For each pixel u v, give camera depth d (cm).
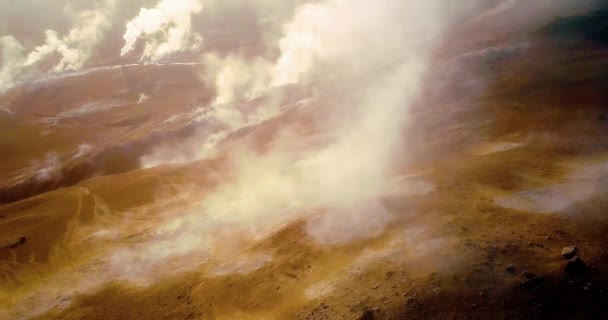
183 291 2400
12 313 2575
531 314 1590
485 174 2786
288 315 1914
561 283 1677
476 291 1709
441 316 1652
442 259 1933
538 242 1945
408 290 1798
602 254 1800
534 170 2720
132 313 2319
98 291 2619
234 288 2286
